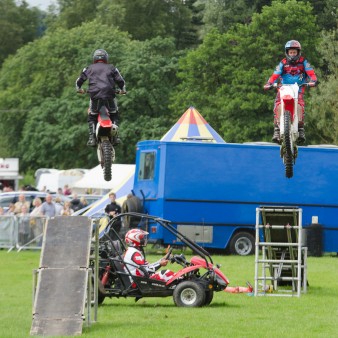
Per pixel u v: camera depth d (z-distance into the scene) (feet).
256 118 527.40
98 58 131.95
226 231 272.10
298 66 136.98
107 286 158.81
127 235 160.15
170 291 157.99
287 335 127.65
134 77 605.73
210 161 272.31
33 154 640.17
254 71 524.52
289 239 174.19
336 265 239.30
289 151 132.57
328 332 130.93
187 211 270.05
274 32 529.04
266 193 274.57
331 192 277.64
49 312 126.82
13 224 285.43
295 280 178.40
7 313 153.17
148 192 273.95
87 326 133.59
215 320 141.49
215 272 158.92
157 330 130.93
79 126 619.26
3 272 221.05
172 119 586.04
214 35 553.23
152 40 633.20
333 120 492.13
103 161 128.16
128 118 605.73
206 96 554.87
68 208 290.97
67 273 130.00
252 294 175.01
